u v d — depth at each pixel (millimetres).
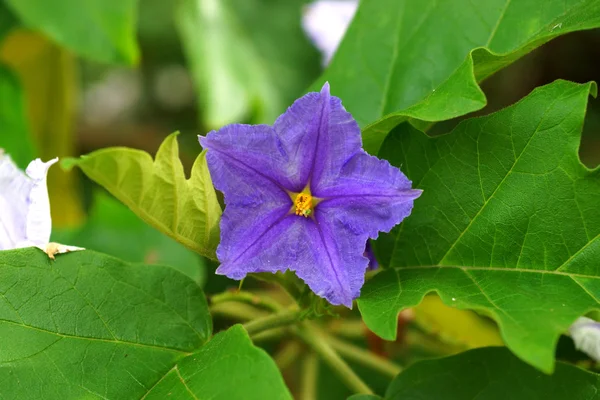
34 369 321
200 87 535
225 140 326
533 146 329
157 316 343
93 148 673
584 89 324
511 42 373
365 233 327
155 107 792
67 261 336
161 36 709
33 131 544
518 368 333
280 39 585
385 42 393
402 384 340
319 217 334
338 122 329
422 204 346
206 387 303
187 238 335
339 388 505
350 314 448
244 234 329
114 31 455
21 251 331
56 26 449
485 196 337
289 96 579
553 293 317
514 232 333
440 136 340
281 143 331
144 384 329
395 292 331
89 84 781
